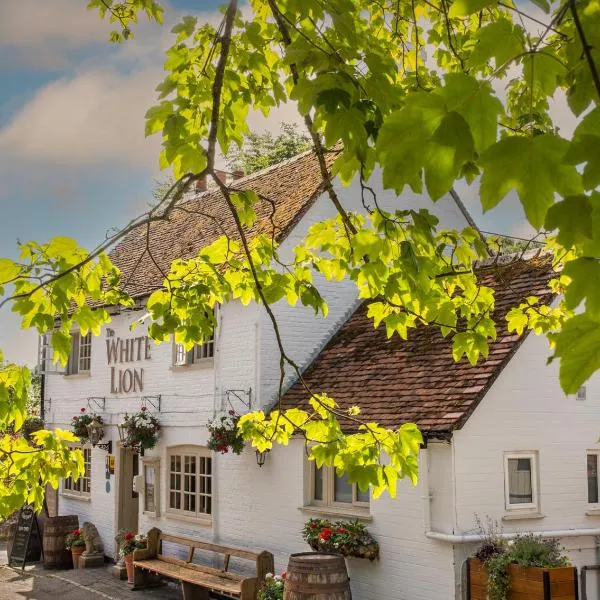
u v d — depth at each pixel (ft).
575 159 5.99
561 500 36.86
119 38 24.66
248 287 21.44
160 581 50.65
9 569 57.47
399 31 23.59
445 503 34.47
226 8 15.93
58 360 16.37
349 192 50.26
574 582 30.73
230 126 17.85
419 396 37.58
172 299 20.99
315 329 48.70
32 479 21.48
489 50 7.58
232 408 47.96
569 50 8.60
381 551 37.17
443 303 19.79
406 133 6.69
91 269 16.83
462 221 54.39
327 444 18.95
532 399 36.86
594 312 6.17
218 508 48.37
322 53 12.41
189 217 64.28
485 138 6.73
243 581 39.96
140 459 55.72
